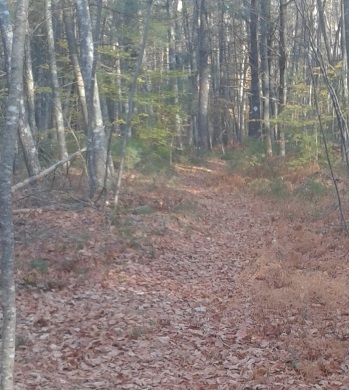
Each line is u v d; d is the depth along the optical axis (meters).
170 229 12.56
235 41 36.34
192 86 30.64
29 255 9.98
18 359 6.72
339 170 18.00
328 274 9.91
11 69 4.79
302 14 10.86
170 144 22.53
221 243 12.45
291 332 7.59
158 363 6.77
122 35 17.28
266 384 6.21
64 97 19.34
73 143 18.58
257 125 25.17
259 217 14.79
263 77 23.67
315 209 14.30
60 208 12.79
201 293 9.28
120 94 17.53
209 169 23.69
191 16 35.06
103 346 7.18
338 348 6.99
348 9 12.06
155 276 9.92
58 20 21.78
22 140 13.65
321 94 19.12
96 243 10.82
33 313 8.11
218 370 6.61
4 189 4.71
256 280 9.81
